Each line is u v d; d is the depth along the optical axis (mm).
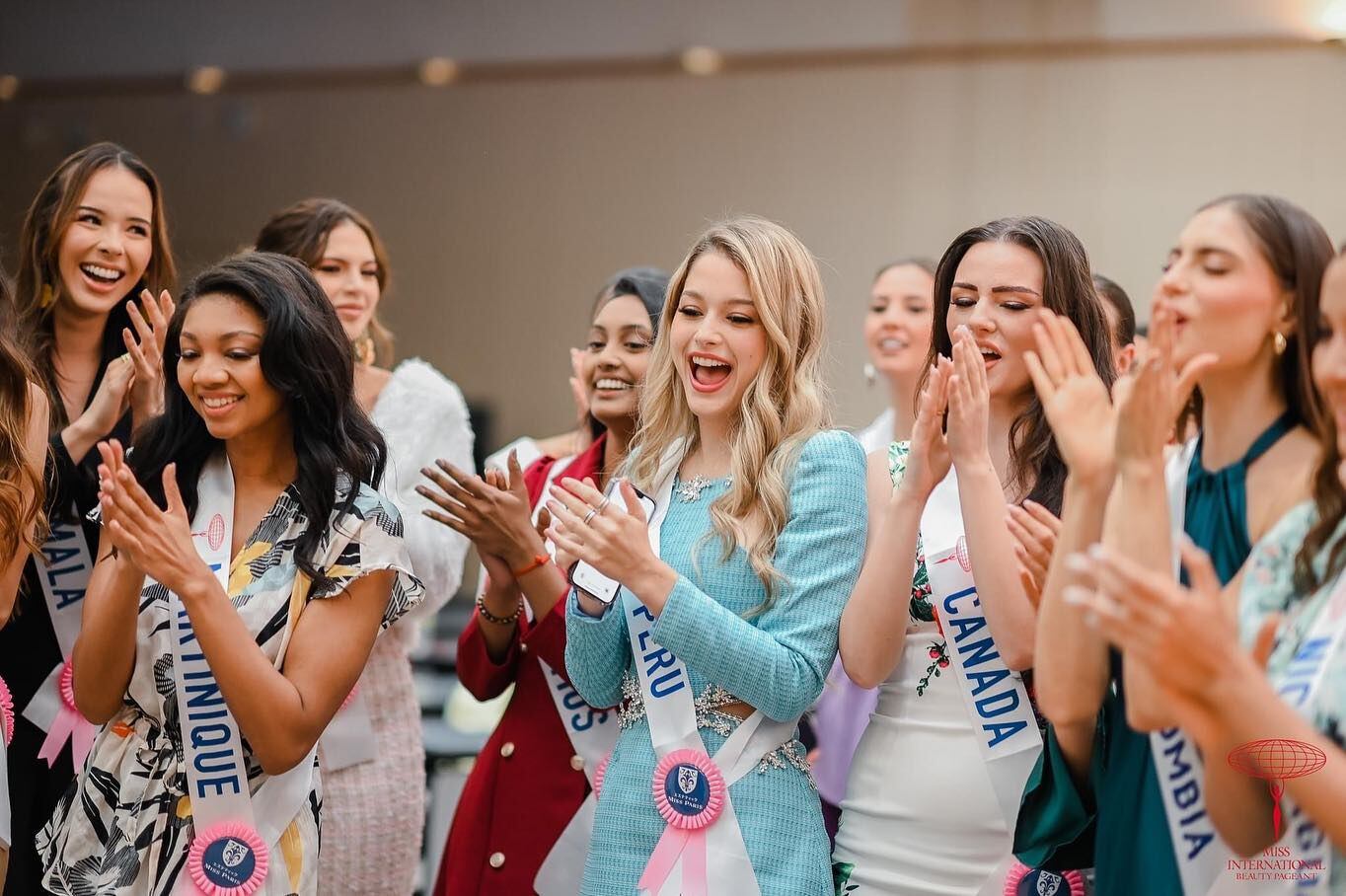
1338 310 1621
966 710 2238
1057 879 2164
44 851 2320
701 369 2338
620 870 2205
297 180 7652
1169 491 1901
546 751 2742
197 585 2041
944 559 2279
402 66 7492
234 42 7543
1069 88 6684
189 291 2250
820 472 2262
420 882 4281
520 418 7547
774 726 2201
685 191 7258
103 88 7723
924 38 6840
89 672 2205
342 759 2746
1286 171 6383
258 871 2143
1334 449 1727
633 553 2129
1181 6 6469
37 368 2871
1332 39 6297
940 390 2188
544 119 7441
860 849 2277
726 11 7035
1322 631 1658
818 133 7047
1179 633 1467
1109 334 2373
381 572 2230
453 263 7566
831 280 7000
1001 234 2336
